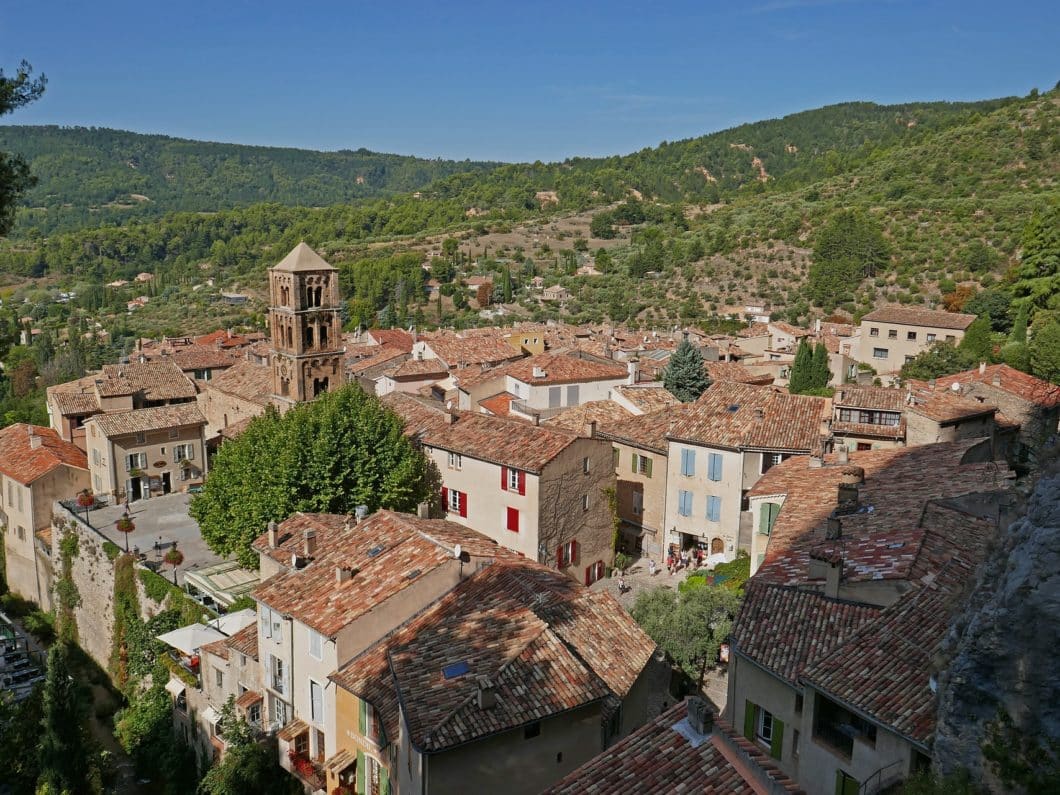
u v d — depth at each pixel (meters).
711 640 42.00
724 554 60.34
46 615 76.25
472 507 60.81
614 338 130.38
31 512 78.56
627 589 58.97
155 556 67.44
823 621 28.56
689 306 173.50
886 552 31.03
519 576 39.38
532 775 30.30
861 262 161.00
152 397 96.94
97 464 81.75
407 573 39.12
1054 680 18.45
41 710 45.28
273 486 56.69
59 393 93.62
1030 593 19.25
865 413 62.47
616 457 65.69
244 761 39.72
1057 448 23.61
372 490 58.75
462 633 34.09
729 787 20.48
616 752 22.42
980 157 197.50
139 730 54.09
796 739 26.77
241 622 52.34
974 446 47.50
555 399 86.50
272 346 81.12
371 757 34.69
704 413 65.12
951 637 22.53
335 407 60.28
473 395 89.38
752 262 190.50
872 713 23.20
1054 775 18.11
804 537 35.84
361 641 36.91
